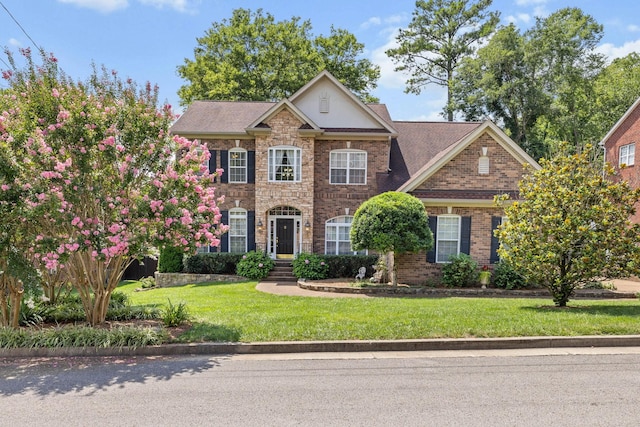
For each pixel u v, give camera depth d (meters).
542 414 4.82
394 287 14.98
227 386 5.68
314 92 20.97
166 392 5.47
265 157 19.94
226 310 10.51
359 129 20.48
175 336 7.77
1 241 7.20
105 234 7.58
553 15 35.62
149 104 8.57
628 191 10.70
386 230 14.40
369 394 5.40
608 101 35.81
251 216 20.33
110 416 4.77
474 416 4.77
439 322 8.74
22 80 8.01
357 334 7.84
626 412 4.89
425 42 39.12
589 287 15.07
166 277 19.53
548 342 7.68
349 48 36.16
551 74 34.84
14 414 4.84
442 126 23.41
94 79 8.49
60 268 9.60
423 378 6.00
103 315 9.02
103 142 7.70
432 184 16.56
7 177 7.15
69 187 7.39
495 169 16.50
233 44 34.03
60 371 6.33
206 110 22.14
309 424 4.57
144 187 8.37
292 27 36.28
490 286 15.62
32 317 8.96
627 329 8.16
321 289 15.21
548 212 10.94
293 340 7.54
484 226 16.17
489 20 38.03
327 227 20.50
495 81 35.41
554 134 40.25
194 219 8.59
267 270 18.64
